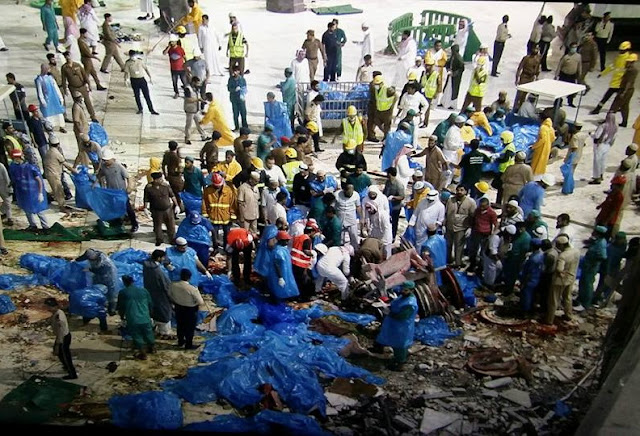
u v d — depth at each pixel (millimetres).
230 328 9766
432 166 12656
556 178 14477
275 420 7887
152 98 17438
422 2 25516
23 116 13609
